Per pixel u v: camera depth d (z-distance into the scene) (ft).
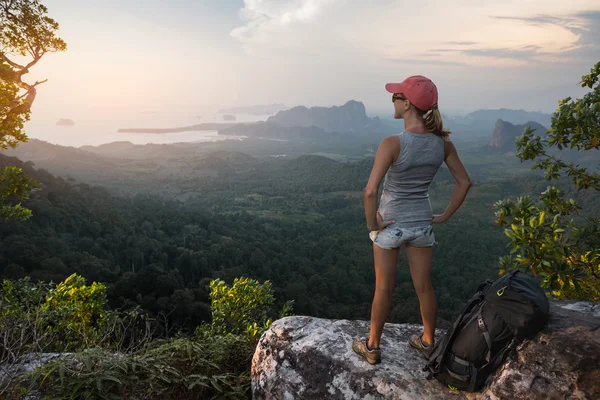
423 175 5.85
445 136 5.91
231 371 8.59
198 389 7.71
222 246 295.48
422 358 6.59
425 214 6.02
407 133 5.73
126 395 7.01
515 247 10.28
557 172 14.01
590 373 4.59
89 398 6.54
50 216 269.23
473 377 5.41
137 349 8.55
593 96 12.91
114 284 152.35
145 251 272.72
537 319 5.02
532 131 14.15
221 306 19.97
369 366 6.33
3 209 27.73
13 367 7.09
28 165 371.97
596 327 5.08
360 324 7.69
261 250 320.09
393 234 5.91
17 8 23.88
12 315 7.95
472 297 5.81
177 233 369.71
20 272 150.00
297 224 517.55
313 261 336.90
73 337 11.45
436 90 5.69
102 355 7.41
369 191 5.64
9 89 23.12
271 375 6.97
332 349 6.75
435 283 296.71
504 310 5.17
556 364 4.80
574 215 12.98
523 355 5.08
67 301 23.25
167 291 149.59
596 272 11.30
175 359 8.15
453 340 5.64
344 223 527.81
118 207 394.11
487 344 5.28
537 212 11.16
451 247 378.73
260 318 20.45
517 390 4.92
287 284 244.42
